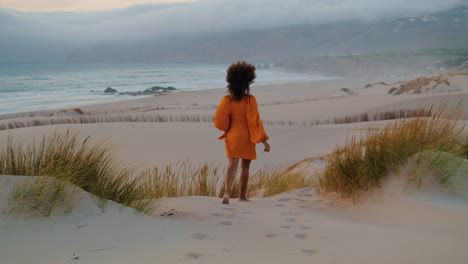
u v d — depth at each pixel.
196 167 13.44
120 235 2.93
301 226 3.82
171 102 44.56
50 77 128.25
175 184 6.46
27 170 3.54
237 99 5.21
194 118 26.95
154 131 18.80
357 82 84.69
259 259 2.61
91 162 3.85
